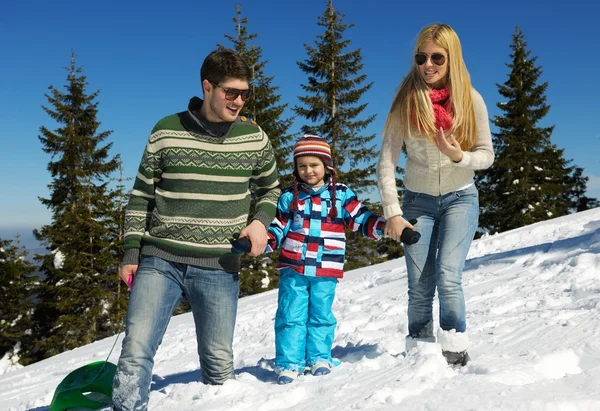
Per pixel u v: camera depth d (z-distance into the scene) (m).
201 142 2.60
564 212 29.67
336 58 24.17
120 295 23.34
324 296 3.14
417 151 2.98
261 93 22.91
